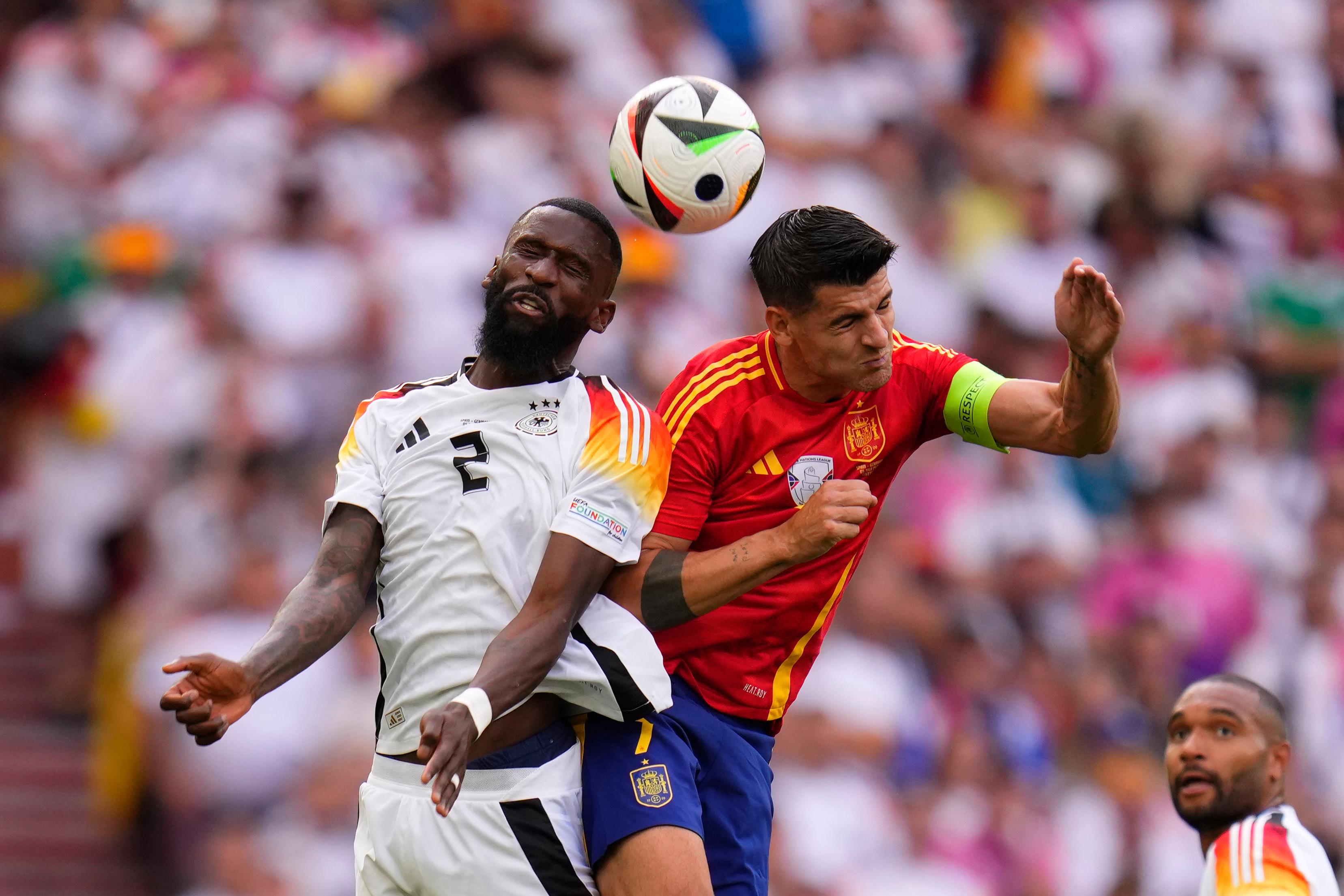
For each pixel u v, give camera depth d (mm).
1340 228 43000
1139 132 41281
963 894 28969
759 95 41844
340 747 28094
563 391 13867
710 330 34531
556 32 38781
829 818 28406
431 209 35000
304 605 13117
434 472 13594
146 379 34281
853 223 13578
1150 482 37000
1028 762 31312
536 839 13586
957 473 34875
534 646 12852
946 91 45250
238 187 36812
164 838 30312
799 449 14242
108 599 34125
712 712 14578
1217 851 14711
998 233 40656
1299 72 47906
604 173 36875
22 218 38562
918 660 31547
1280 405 40219
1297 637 35250
